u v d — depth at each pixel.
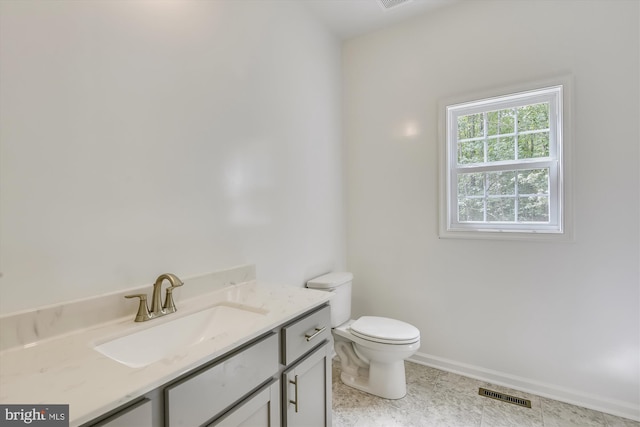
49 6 0.92
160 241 1.23
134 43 1.14
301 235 2.09
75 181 0.98
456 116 2.25
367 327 1.93
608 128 1.72
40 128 0.90
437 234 2.26
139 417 0.66
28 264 0.88
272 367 1.05
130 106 1.13
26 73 0.87
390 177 2.45
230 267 1.54
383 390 1.88
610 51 1.71
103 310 1.03
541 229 1.95
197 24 1.38
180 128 1.30
